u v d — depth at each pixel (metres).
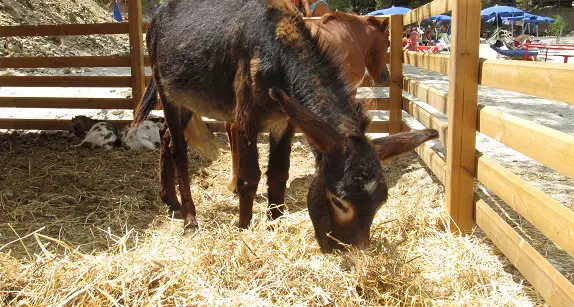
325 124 2.72
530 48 16.95
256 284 2.94
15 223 4.26
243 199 3.74
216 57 3.75
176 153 4.41
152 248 3.24
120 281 2.87
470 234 3.87
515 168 5.62
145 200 4.84
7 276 2.97
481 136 7.11
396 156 2.89
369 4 31.19
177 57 4.08
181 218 4.50
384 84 6.32
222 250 3.21
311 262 3.06
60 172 5.61
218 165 6.02
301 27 3.42
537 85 2.71
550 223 2.60
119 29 7.08
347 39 5.23
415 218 3.84
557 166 2.50
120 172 5.68
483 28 29.22
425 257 3.33
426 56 5.08
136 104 7.26
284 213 3.84
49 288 2.82
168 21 4.31
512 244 3.11
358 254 2.86
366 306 2.84
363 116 2.97
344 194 2.63
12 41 13.04
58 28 7.24
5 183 5.22
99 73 14.05
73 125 7.15
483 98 10.27
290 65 3.25
